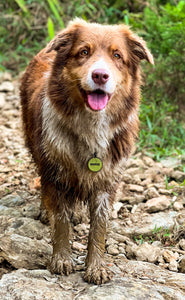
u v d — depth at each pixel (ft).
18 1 30.55
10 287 11.11
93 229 12.60
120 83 11.94
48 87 12.17
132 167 19.06
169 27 23.16
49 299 10.68
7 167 18.97
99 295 10.93
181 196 16.98
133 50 12.71
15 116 24.53
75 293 11.24
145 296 10.97
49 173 12.66
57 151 12.23
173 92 23.12
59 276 12.16
